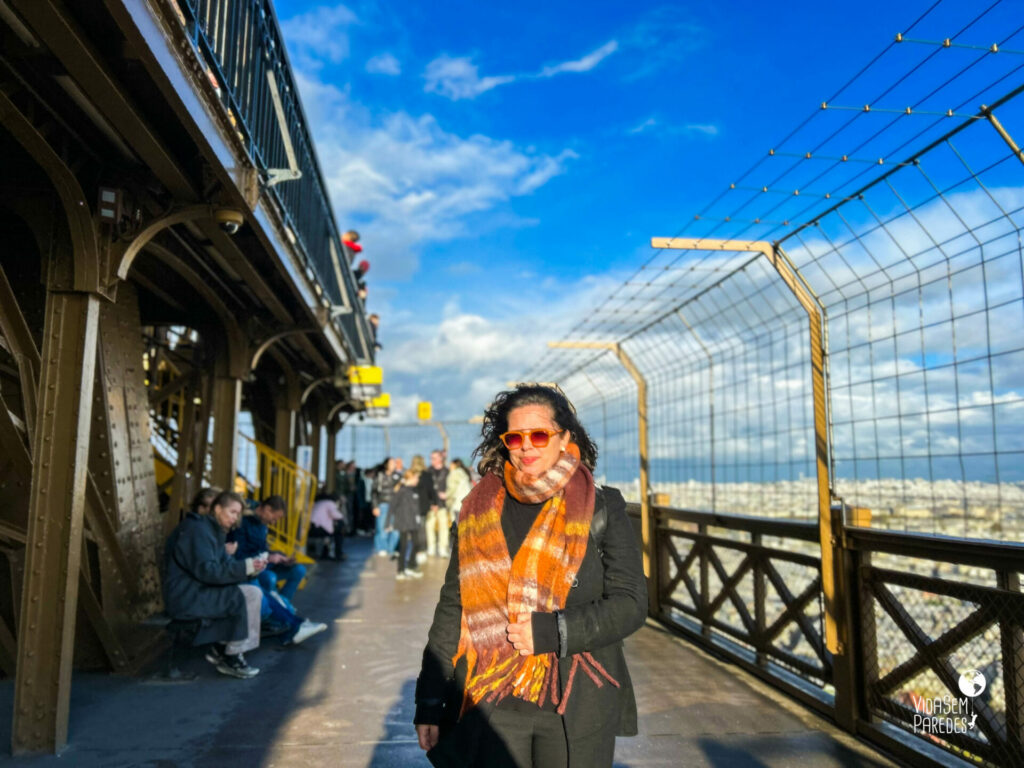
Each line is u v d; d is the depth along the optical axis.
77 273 3.74
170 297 7.01
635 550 1.89
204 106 3.50
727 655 5.71
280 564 7.22
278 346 10.33
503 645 1.80
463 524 1.94
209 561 5.00
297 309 7.97
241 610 5.06
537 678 1.80
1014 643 2.98
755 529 5.16
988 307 2.95
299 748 3.81
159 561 6.64
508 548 1.87
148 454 6.61
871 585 3.97
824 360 4.25
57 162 3.45
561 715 1.79
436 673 1.92
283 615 6.02
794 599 4.74
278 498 6.61
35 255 4.92
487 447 2.05
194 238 5.50
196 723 4.14
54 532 3.70
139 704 4.45
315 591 8.92
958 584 3.31
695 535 6.40
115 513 5.71
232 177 4.07
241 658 5.13
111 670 5.12
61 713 3.68
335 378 12.62
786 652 4.91
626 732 1.88
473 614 1.85
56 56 2.76
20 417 4.69
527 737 1.82
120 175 3.96
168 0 2.86
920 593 3.61
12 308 3.93
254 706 4.48
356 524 18.22
